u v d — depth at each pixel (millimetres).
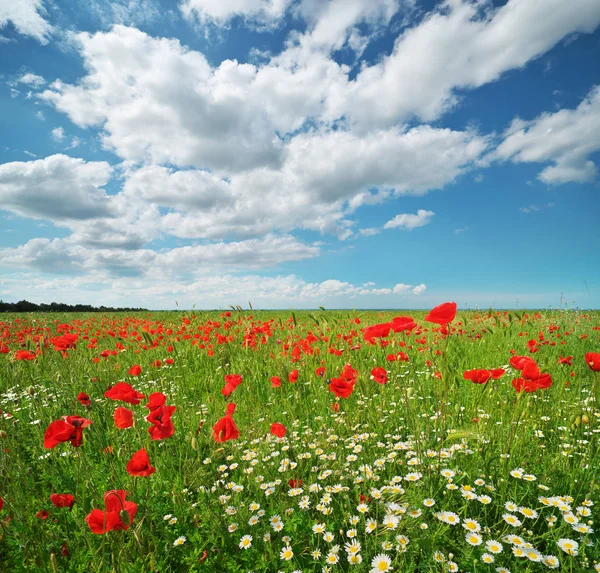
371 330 3678
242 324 10852
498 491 2697
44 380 5953
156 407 2779
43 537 2512
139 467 2488
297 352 5852
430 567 2113
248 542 2389
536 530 2514
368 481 2900
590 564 2141
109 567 2287
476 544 2180
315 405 4969
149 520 2717
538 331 9992
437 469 2797
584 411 3807
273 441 3785
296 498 2840
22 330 11078
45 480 3193
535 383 3062
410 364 5805
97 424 4012
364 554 2254
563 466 3092
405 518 2416
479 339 8766
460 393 4750
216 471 3420
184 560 2420
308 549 2410
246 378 6008
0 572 2324
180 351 8164
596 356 3652
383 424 4133
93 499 2865
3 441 3311
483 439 3162
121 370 6832
